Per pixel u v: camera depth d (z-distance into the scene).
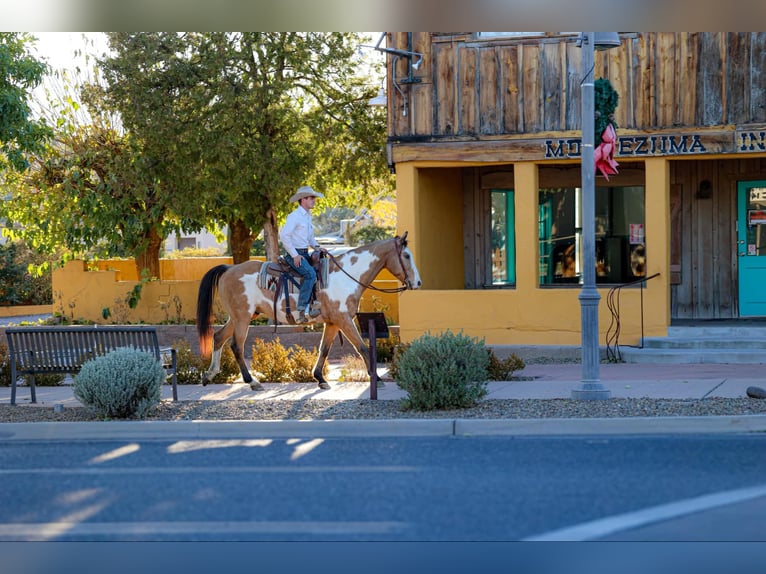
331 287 14.09
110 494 8.29
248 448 10.44
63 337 13.30
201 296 14.65
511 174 20.98
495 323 17.97
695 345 16.72
